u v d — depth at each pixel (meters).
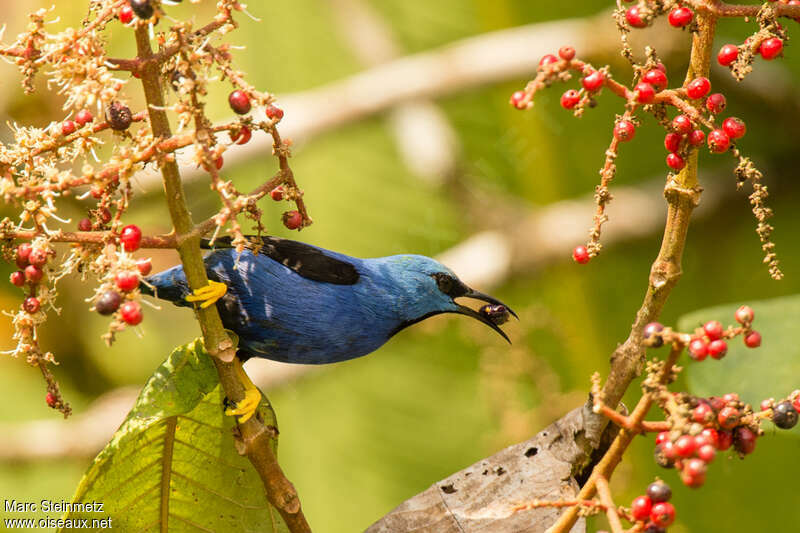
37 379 12.71
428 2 13.21
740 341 6.06
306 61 13.47
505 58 12.05
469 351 12.20
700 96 4.56
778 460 10.17
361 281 7.92
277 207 12.92
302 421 12.80
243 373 5.98
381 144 12.96
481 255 12.09
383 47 13.16
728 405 4.23
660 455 4.27
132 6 4.31
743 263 11.67
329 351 7.84
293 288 7.38
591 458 5.69
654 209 11.91
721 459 10.30
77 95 4.39
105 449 5.50
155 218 12.03
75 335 12.83
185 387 5.65
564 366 11.70
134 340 13.02
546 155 12.34
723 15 4.59
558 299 11.88
